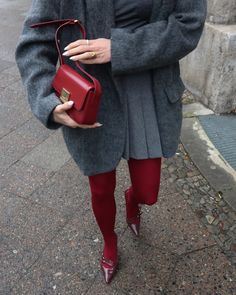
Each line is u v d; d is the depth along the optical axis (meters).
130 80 1.65
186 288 2.09
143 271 2.18
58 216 2.56
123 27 1.55
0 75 4.56
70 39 1.57
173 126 1.78
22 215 2.57
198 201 2.65
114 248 2.14
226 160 3.03
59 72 1.53
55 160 3.11
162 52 1.51
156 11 1.54
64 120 1.49
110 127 1.69
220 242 2.34
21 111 3.82
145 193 1.90
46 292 2.08
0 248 2.33
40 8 1.50
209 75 3.63
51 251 2.31
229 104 3.63
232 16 3.46
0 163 3.08
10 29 5.93
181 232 2.42
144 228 2.46
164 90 1.69
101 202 1.95
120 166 3.01
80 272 2.18
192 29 1.54
